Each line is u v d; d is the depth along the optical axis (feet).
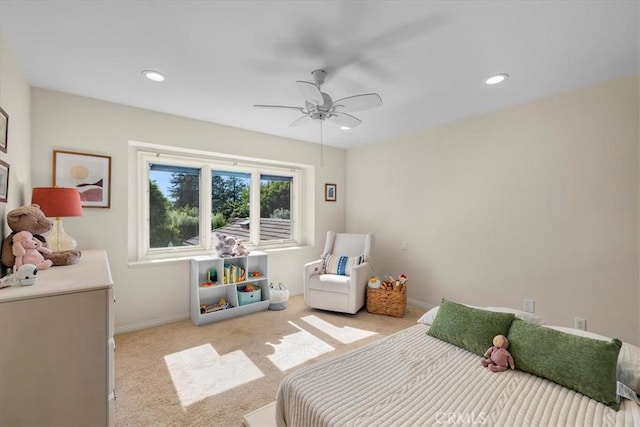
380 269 14.15
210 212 12.39
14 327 3.74
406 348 5.99
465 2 4.75
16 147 6.63
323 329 10.02
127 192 9.61
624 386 4.41
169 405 6.03
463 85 7.97
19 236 5.19
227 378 7.01
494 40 5.82
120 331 9.57
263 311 11.84
